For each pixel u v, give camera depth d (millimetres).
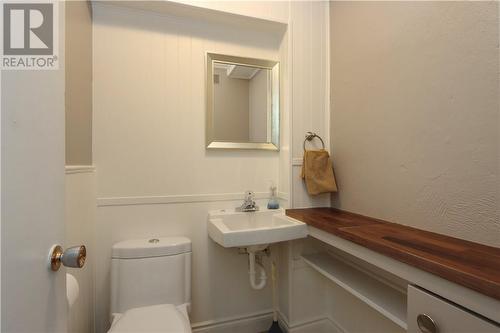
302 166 1600
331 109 1655
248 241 1229
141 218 1439
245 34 1651
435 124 1015
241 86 1643
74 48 1095
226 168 1616
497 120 819
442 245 875
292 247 1586
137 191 1436
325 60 1685
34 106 453
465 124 910
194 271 1540
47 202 491
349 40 1491
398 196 1188
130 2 1371
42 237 471
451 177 959
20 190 406
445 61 975
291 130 1605
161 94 1478
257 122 1679
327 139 1687
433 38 1019
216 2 1457
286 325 1609
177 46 1509
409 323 800
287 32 1605
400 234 1023
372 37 1324
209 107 1560
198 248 1548
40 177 468
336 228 1136
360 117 1413
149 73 1456
